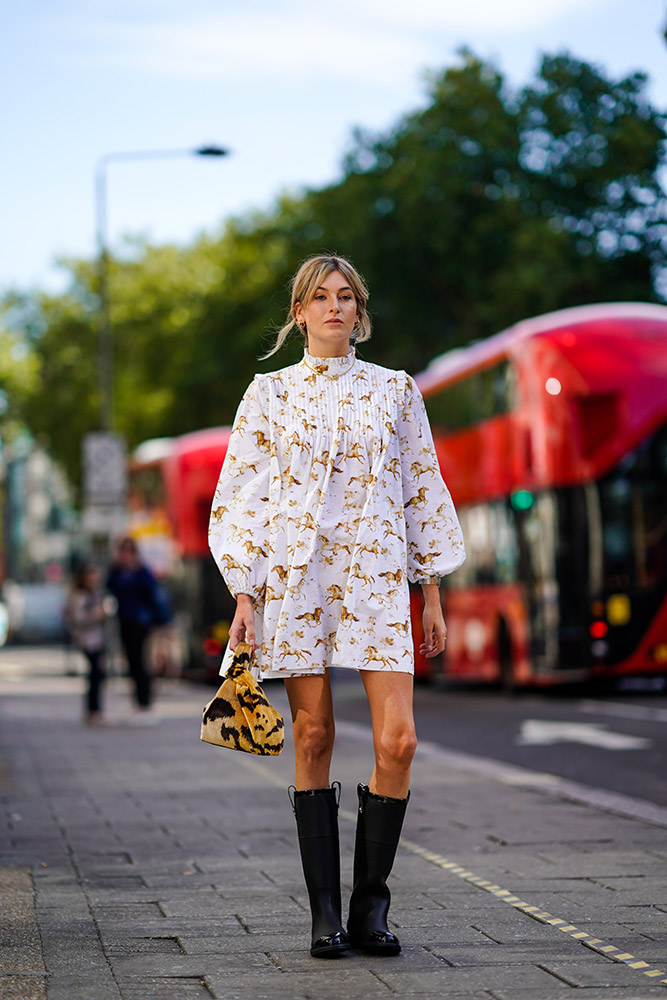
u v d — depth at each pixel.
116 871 7.13
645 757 13.53
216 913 5.96
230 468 5.30
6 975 4.87
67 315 60.09
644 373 20.58
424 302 43.03
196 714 19.77
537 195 41.16
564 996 4.53
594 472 20.58
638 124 40.91
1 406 63.31
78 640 17.91
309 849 5.20
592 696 22.52
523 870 6.95
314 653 5.15
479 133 41.09
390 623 5.14
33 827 8.79
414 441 5.35
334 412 5.25
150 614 19.09
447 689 26.66
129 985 4.74
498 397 22.64
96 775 11.75
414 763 12.41
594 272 39.44
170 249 58.72
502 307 39.59
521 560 21.73
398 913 5.89
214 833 8.47
